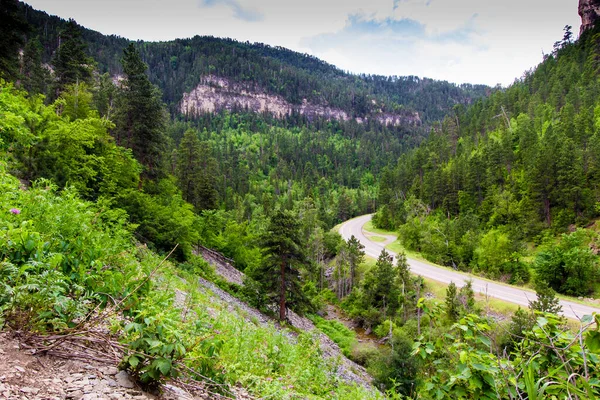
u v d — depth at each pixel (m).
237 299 23.28
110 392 2.52
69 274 3.44
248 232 47.28
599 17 135.50
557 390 2.33
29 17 165.25
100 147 20.56
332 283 50.25
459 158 77.44
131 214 20.72
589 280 33.47
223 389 3.59
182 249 23.45
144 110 29.23
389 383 18.27
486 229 55.62
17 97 13.60
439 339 3.35
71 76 34.16
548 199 51.88
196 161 46.28
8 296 2.82
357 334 34.03
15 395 2.13
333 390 6.97
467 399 2.92
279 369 6.08
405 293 34.25
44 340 2.87
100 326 3.39
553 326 2.73
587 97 78.44
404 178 96.88
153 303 3.37
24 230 3.26
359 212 121.50
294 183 136.00
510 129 82.38
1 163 5.85
